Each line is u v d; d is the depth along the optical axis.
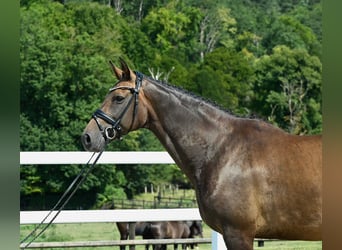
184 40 56.91
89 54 41.03
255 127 5.34
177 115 5.40
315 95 50.41
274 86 50.78
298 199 5.07
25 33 38.06
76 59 38.34
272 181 5.12
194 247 11.73
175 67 48.75
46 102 36.84
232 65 50.69
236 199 5.14
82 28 44.44
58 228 22.03
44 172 33.12
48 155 6.64
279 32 59.06
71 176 33.28
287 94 50.47
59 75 37.22
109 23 46.66
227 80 49.91
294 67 50.84
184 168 5.43
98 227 22.88
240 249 5.16
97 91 38.12
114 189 34.50
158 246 10.02
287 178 5.09
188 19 56.91
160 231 10.98
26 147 36.16
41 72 36.88
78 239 18.47
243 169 5.18
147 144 37.34
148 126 5.52
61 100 36.94
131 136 36.53
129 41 48.03
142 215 6.85
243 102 50.47
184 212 6.92
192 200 30.30
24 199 33.22
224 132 5.33
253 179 5.14
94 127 5.37
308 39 60.06
